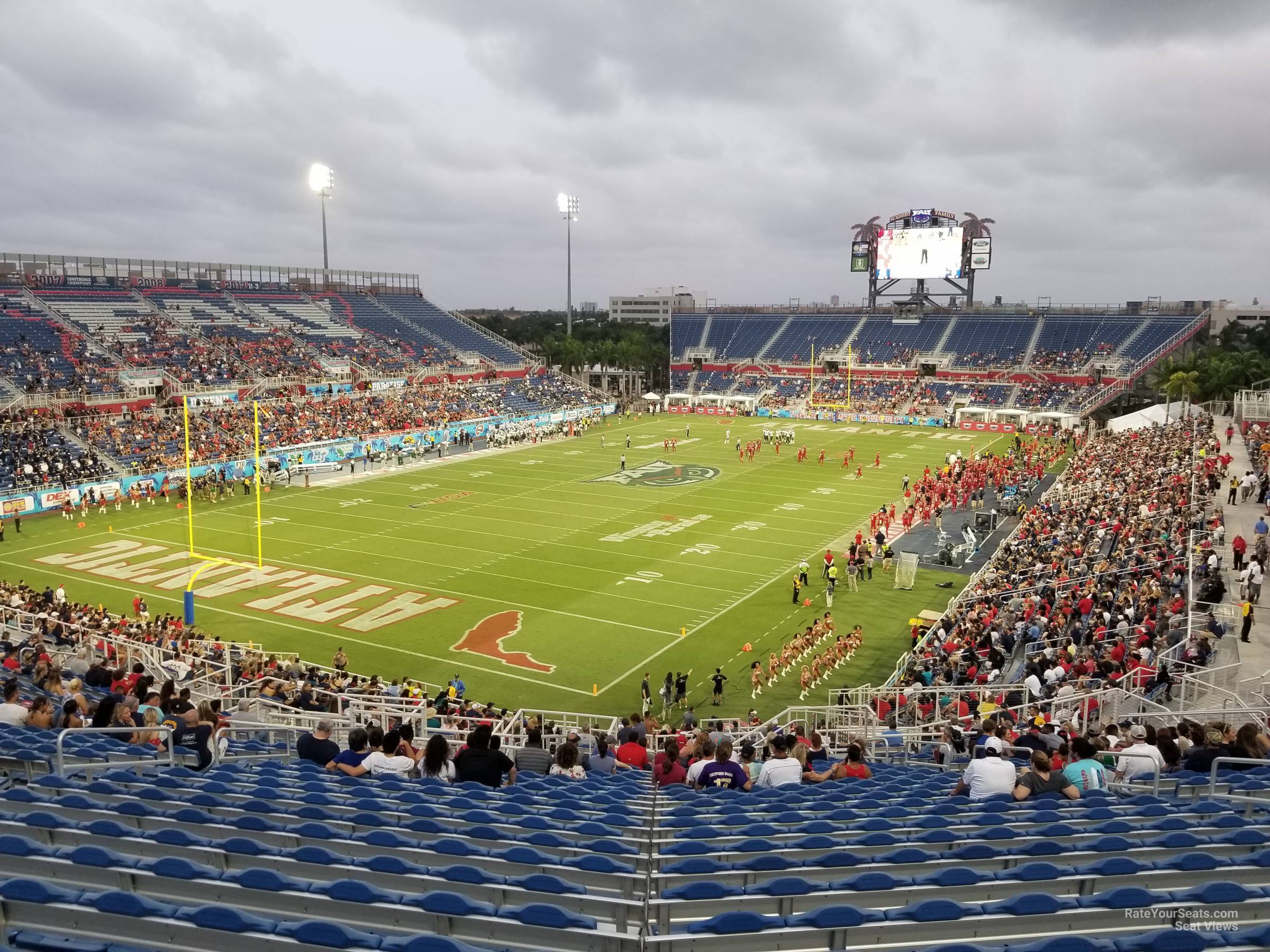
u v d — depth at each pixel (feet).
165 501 205.16
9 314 261.85
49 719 48.88
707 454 281.33
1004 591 122.83
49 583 143.23
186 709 48.78
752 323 449.06
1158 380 319.88
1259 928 22.20
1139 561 112.47
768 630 127.65
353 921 24.68
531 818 37.09
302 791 40.81
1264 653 79.25
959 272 403.13
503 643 120.67
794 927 23.93
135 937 22.38
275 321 329.11
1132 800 40.50
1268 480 133.59
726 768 47.24
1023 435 319.06
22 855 26.17
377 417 284.00
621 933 24.67
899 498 214.48
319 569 153.28
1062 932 24.62
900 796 44.45
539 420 331.57
